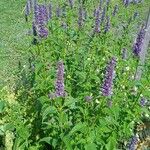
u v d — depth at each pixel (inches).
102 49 30.4
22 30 51.3
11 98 28.7
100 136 21.3
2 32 50.1
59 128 21.9
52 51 26.9
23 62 41.2
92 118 21.2
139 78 28.9
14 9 60.1
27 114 25.1
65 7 35.7
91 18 35.4
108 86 19.2
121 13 43.7
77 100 21.3
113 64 19.0
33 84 26.6
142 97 25.1
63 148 21.7
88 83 24.0
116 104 23.1
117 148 25.2
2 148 24.6
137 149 27.5
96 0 46.3
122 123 24.1
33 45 26.7
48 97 21.8
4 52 43.9
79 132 21.2
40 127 24.2
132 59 27.6
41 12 24.8
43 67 24.5
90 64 27.4
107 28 31.0
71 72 26.2
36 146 22.8
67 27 32.0
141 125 29.0
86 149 20.1
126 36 34.2
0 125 24.7
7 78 37.7
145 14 58.0
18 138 22.2
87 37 31.0
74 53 28.6
